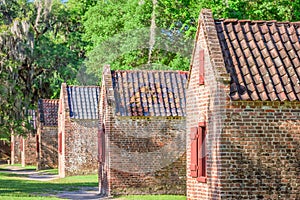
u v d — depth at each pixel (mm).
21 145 107250
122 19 74500
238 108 31438
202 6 54656
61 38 101688
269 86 31719
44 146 90312
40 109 91250
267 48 33344
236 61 32406
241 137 31453
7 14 95562
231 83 31703
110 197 46344
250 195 31391
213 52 32312
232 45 33188
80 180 64000
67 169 70438
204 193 33531
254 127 31469
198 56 34844
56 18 101125
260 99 31203
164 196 46062
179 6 59250
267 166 31516
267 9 52625
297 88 31703
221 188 31344
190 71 36062
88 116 70312
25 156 101562
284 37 33938
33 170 89188
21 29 85938
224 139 31391
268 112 31562
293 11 53031
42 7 98438
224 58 32500
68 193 50375
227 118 31391
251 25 34438
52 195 48500
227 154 31391
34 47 94938
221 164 31344
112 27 75562
